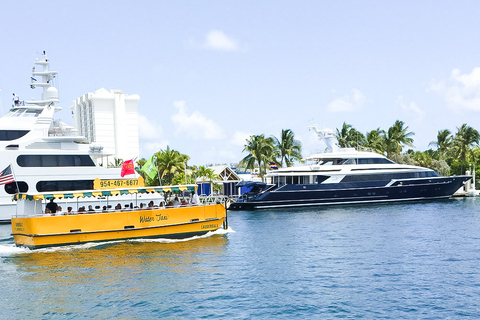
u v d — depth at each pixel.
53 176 38.59
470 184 75.12
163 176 69.94
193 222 31.02
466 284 19.12
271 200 54.19
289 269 22.12
